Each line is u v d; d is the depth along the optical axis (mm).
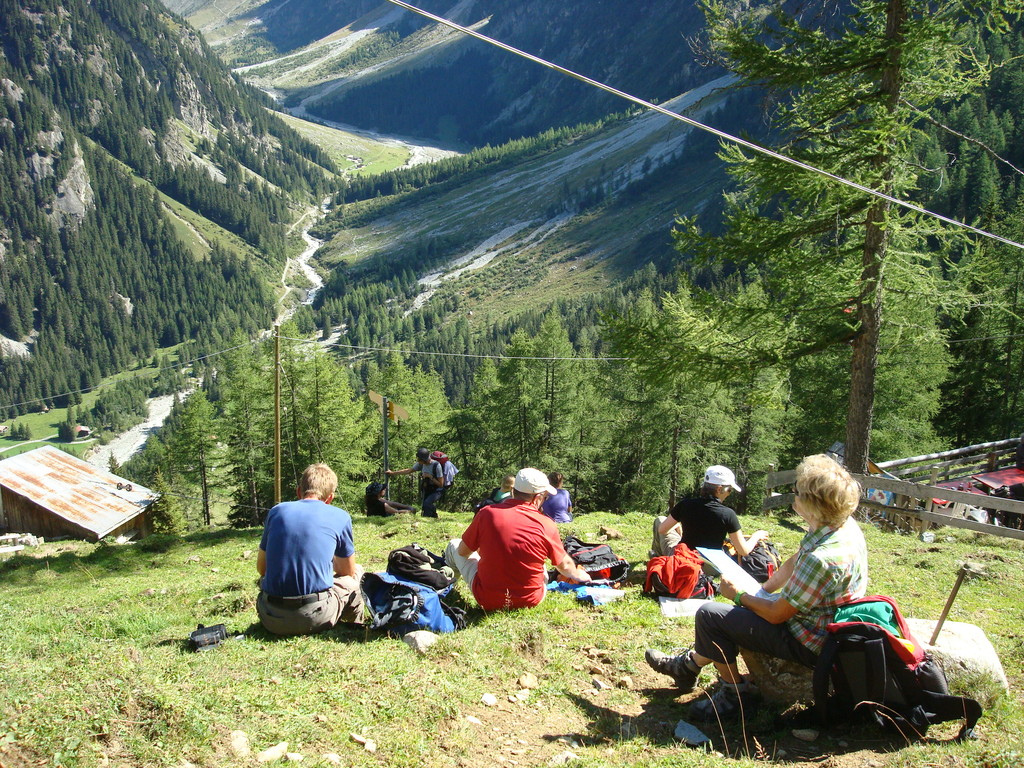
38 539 28984
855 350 14469
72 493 33969
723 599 7637
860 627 4336
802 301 14430
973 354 33750
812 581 4418
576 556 8539
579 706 5156
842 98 13328
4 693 4129
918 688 4418
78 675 4508
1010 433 33375
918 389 29906
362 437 48906
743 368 14594
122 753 3773
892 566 10281
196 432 52938
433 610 6520
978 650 5012
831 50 12805
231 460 44844
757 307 14375
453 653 5824
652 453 41219
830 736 4617
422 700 4871
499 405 44375
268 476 42938
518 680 5496
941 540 13414
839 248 13883
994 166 73188
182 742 3928
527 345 43875
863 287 13703
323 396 41719
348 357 189500
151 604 9328
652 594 7676
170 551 14781
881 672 4277
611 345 15656
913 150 12836
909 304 13812
